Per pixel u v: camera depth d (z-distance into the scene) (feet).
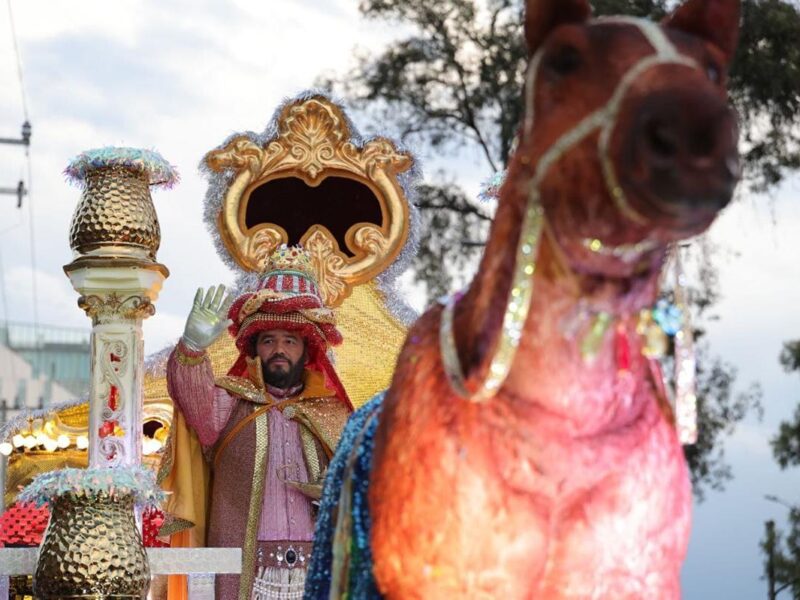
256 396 21.54
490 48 55.77
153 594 23.63
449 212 54.95
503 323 9.57
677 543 10.34
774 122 52.03
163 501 20.02
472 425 9.92
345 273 24.95
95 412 20.39
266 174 24.94
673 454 10.28
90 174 20.93
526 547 9.87
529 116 9.64
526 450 9.83
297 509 21.20
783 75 51.24
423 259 54.24
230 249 24.80
